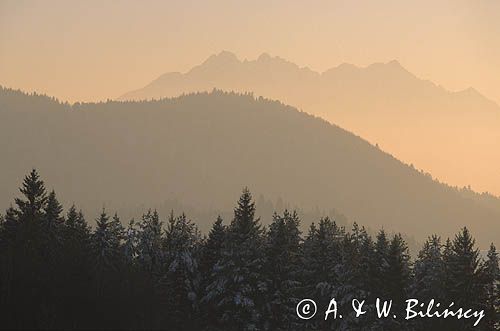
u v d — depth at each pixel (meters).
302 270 101.06
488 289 103.25
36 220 103.25
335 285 96.81
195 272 102.56
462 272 100.56
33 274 76.69
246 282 94.50
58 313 70.31
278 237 98.81
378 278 99.44
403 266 101.69
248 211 98.75
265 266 96.75
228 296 94.69
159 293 88.25
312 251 101.75
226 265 94.56
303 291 100.44
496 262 103.62
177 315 92.88
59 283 76.38
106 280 81.06
